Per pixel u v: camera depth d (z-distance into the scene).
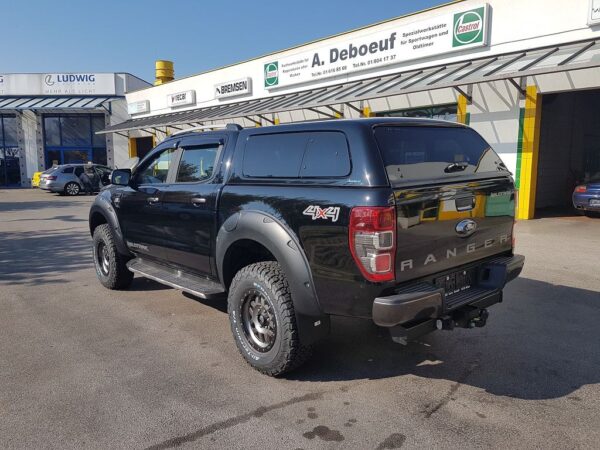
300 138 3.66
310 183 3.47
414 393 3.48
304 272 3.39
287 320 3.54
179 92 25.56
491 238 3.89
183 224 4.59
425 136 3.66
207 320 5.06
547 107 14.35
